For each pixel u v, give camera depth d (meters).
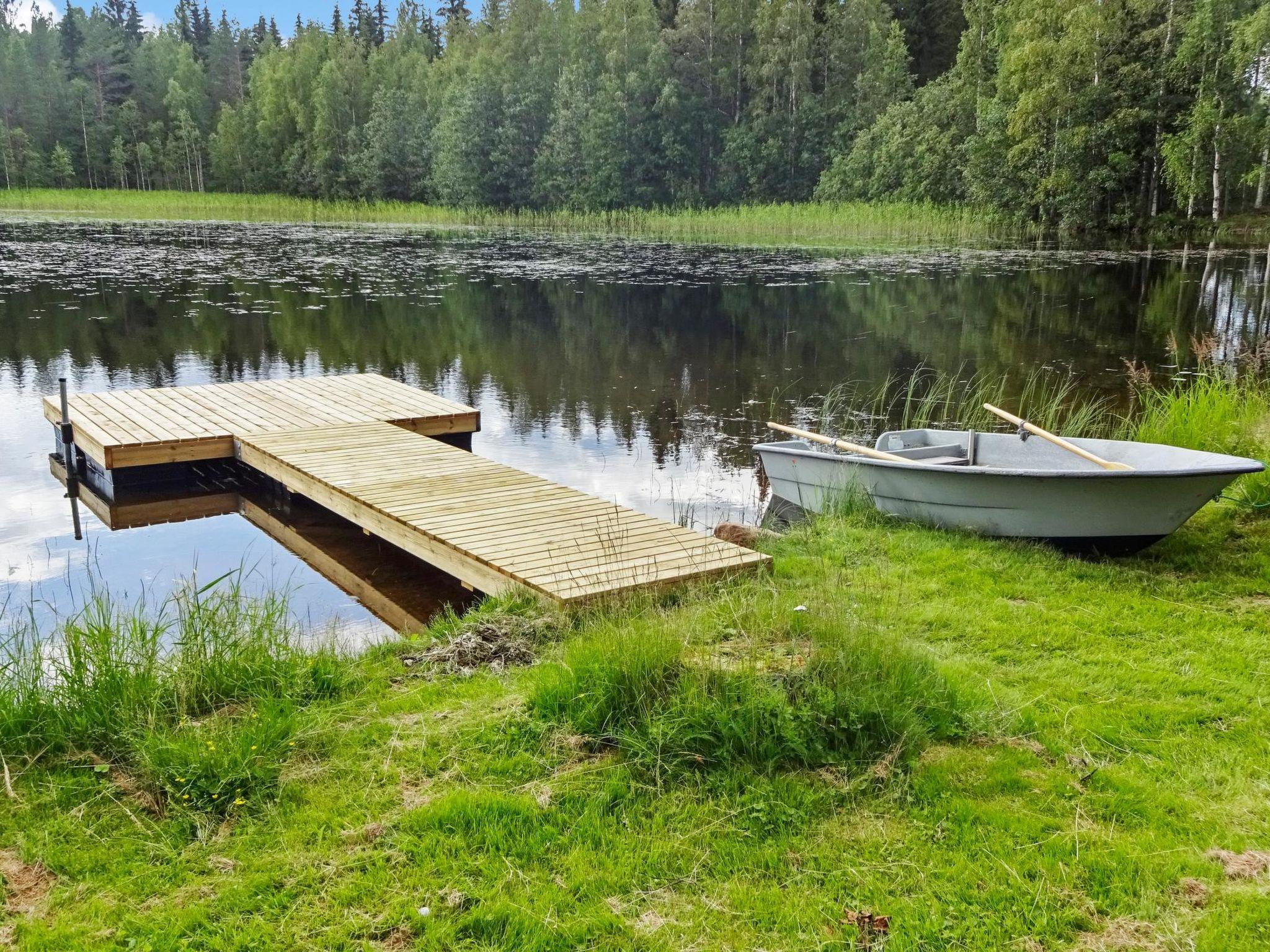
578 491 6.76
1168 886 2.83
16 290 19.27
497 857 2.95
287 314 17.27
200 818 3.12
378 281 21.84
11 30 71.25
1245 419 7.88
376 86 57.22
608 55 46.31
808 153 45.50
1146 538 5.71
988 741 3.59
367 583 6.34
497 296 19.61
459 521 6.03
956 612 4.91
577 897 2.80
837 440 7.11
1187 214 31.94
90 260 25.08
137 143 67.88
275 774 3.35
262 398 10.05
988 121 34.25
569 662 3.93
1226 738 3.67
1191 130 29.66
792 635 4.15
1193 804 3.22
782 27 45.66
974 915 2.72
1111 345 14.32
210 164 68.12
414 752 3.52
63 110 66.50
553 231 40.69
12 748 3.52
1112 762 3.50
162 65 72.12
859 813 3.16
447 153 48.59
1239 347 13.82
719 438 9.88
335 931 2.64
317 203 53.88
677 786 3.30
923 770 3.37
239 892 2.79
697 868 2.91
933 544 6.11
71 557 6.87
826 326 16.30
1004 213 35.34
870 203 39.94
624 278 22.58
